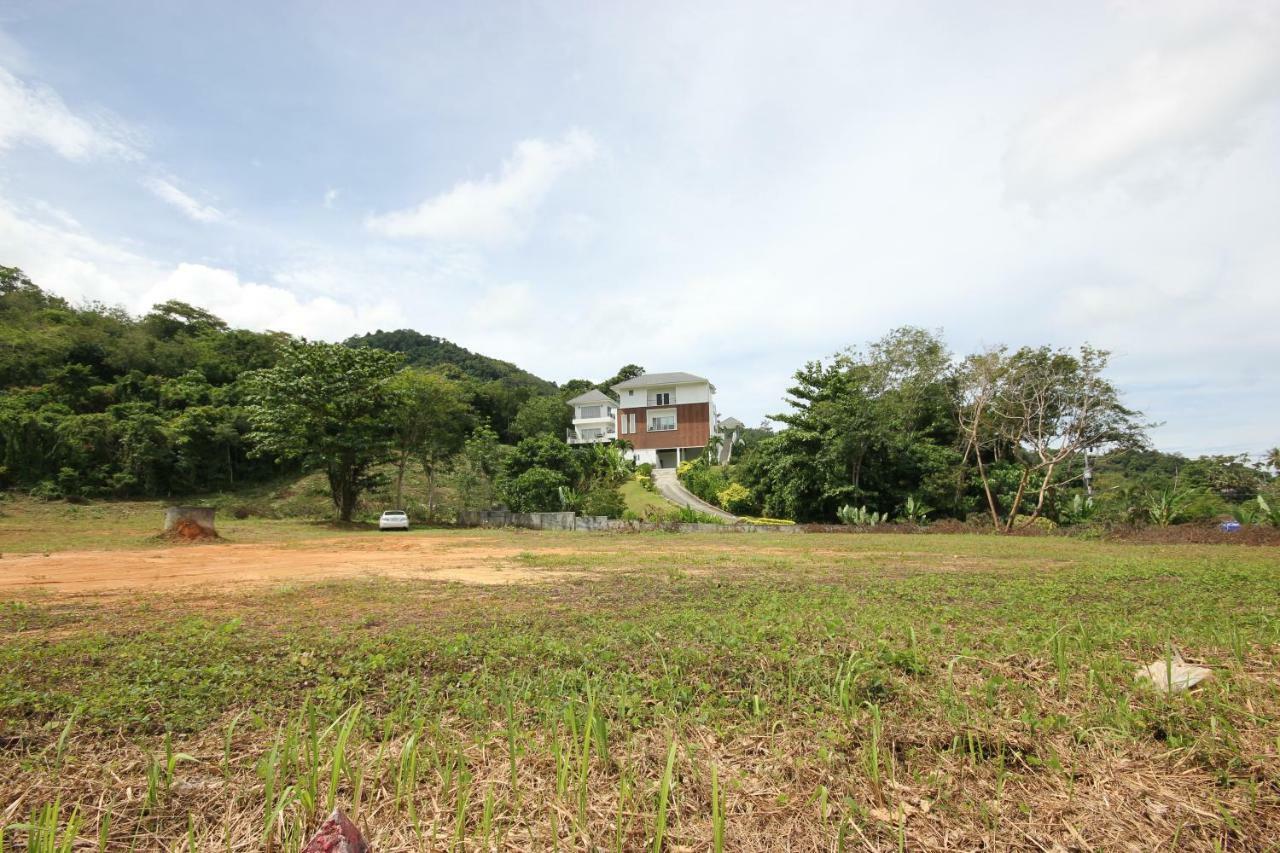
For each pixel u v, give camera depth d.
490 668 4.30
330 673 4.21
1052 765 2.72
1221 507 26.11
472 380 60.44
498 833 2.28
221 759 2.88
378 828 2.30
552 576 10.30
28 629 5.87
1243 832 2.27
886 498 30.23
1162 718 3.19
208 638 5.27
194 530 18.12
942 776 2.65
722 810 2.33
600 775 2.70
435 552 15.66
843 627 5.49
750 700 3.57
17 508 28.00
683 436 52.28
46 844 2.05
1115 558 13.44
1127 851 2.18
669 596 7.87
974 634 5.31
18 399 34.03
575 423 56.44
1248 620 5.91
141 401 38.34
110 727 3.21
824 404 29.28
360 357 28.47
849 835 2.25
